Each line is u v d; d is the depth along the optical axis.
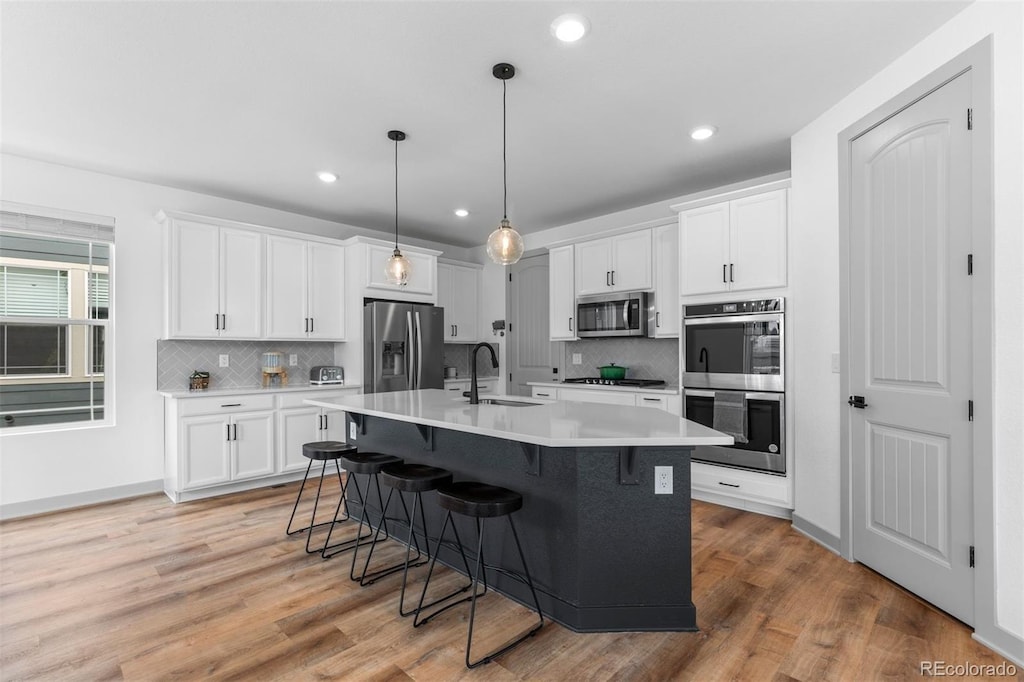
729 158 3.66
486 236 6.07
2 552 2.90
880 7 2.04
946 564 2.13
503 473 2.47
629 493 2.11
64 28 2.12
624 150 3.51
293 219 4.99
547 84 2.62
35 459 3.58
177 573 2.63
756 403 3.45
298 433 4.40
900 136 2.36
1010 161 1.85
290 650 1.96
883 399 2.47
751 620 2.15
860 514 2.65
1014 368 1.84
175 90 2.65
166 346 4.14
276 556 2.86
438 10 2.04
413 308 5.08
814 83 2.63
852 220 2.69
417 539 2.97
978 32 1.98
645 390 4.22
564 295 5.12
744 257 3.53
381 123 3.06
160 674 1.81
